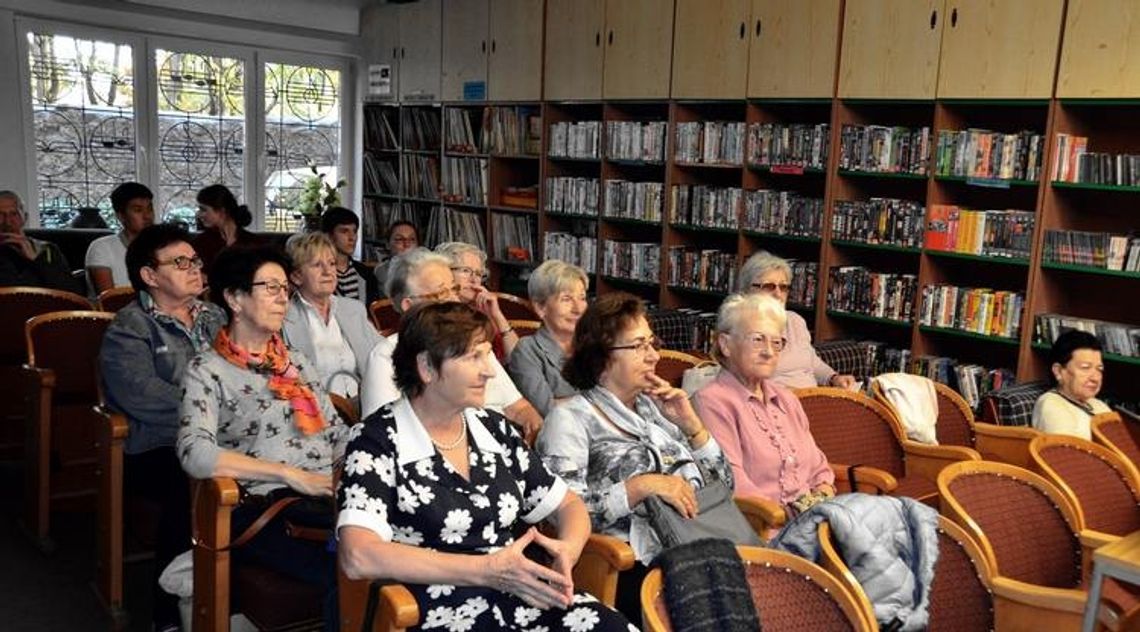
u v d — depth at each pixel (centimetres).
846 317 526
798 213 522
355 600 193
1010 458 362
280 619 234
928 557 209
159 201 800
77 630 301
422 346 193
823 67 501
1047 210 432
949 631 214
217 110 817
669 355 371
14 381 409
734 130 551
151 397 298
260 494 251
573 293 331
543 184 673
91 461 368
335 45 857
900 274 514
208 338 328
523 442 215
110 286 505
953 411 381
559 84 650
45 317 362
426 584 185
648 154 600
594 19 620
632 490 228
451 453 201
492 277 724
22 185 733
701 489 238
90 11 739
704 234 610
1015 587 215
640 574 230
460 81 735
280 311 267
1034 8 422
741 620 171
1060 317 437
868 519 208
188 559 261
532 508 213
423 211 800
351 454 192
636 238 653
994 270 490
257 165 844
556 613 196
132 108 776
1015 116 478
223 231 571
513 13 680
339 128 888
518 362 335
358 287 583
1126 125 439
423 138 783
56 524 385
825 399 352
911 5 463
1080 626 211
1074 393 363
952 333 476
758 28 527
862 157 495
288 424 269
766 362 279
